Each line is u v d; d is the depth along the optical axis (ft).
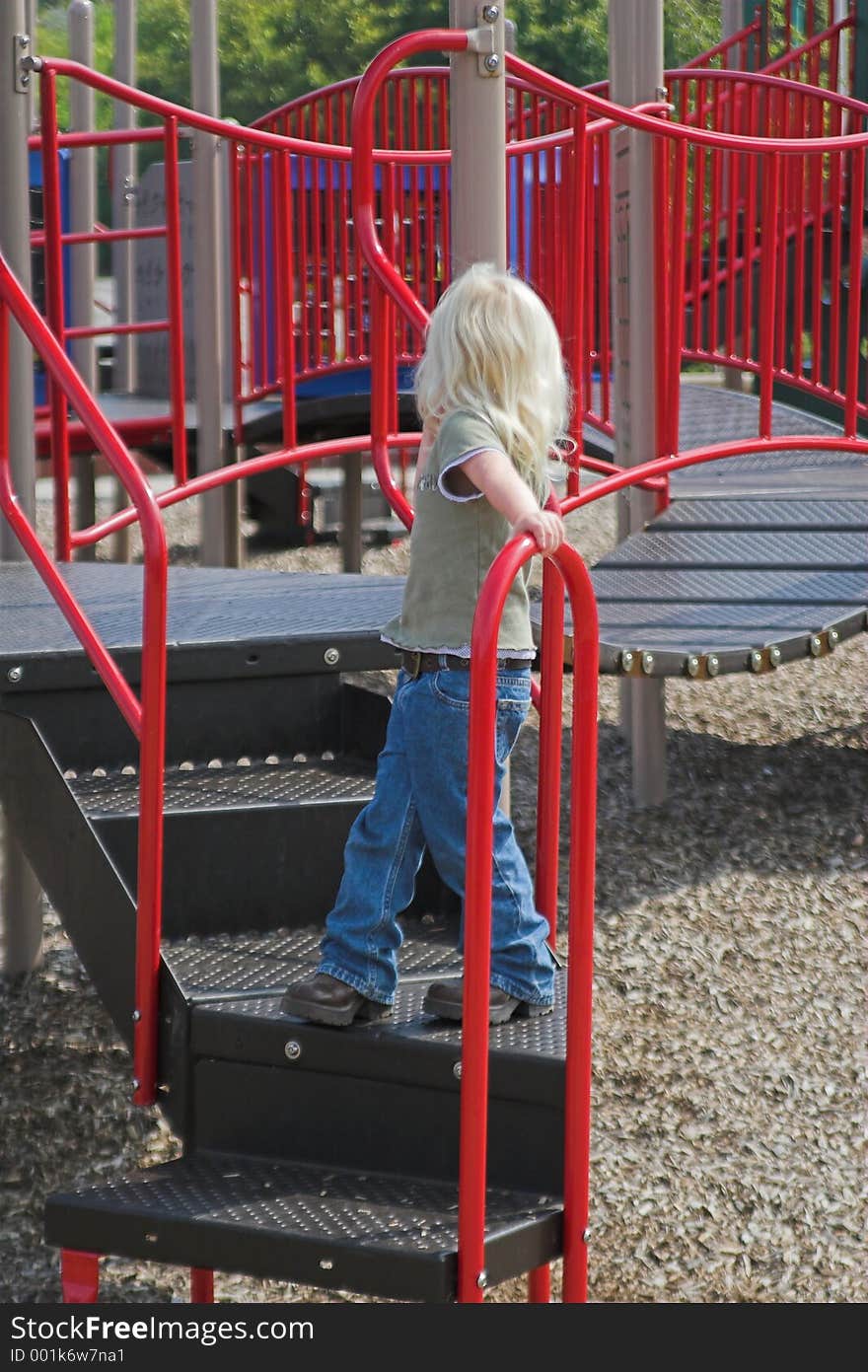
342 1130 10.66
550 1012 10.87
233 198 27.04
